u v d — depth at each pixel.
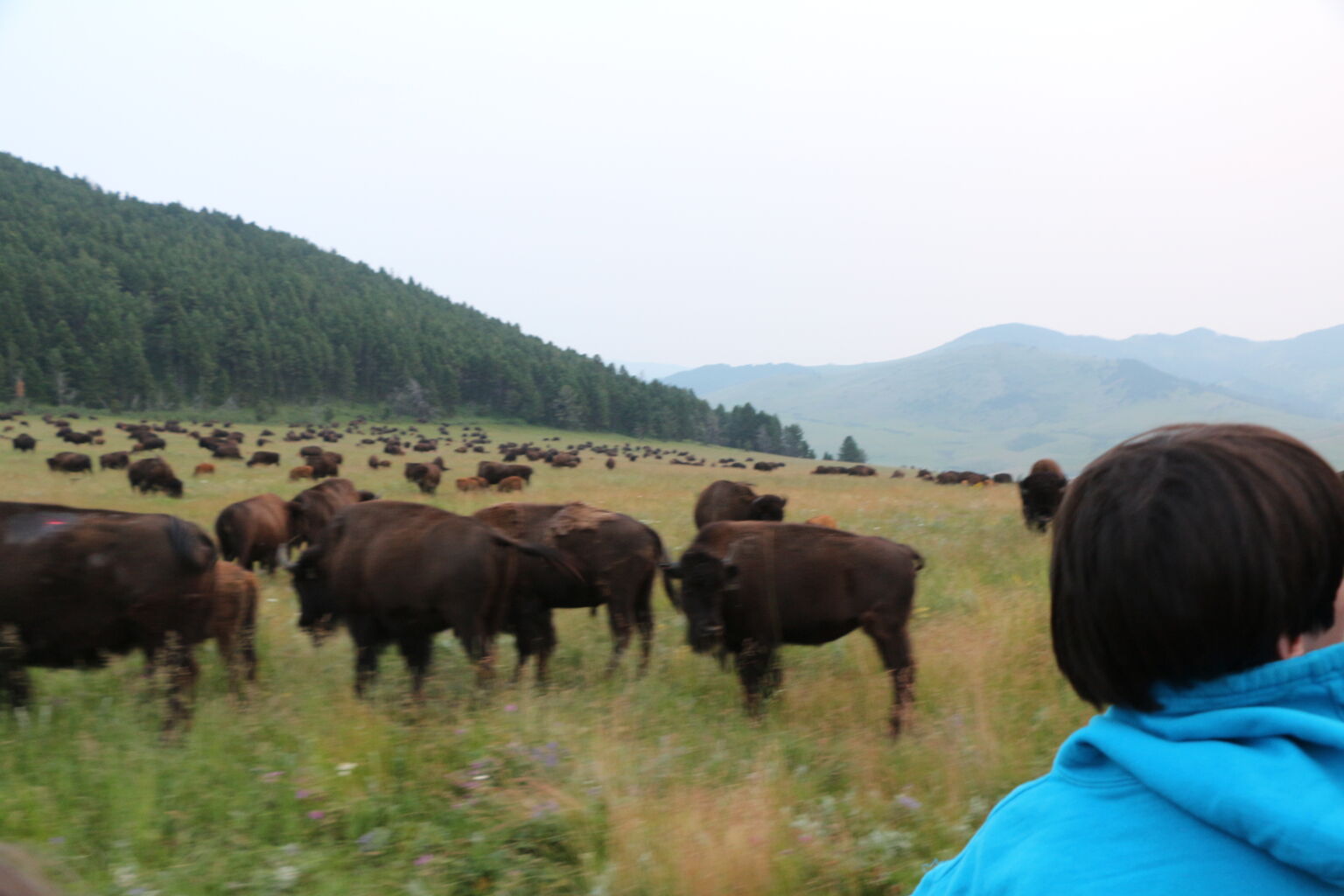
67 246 167.88
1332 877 0.67
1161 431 0.98
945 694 6.84
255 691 6.77
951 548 14.09
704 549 7.04
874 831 4.39
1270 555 0.82
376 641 7.38
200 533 6.15
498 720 5.79
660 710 6.65
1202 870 0.76
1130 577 0.86
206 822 4.41
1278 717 0.75
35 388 108.69
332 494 14.64
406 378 143.38
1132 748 0.84
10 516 5.77
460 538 7.15
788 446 165.25
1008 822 0.96
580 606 8.23
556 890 3.90
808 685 7.41
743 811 4.45
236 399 128.12
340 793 4.65
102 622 5.79
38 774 4.82
